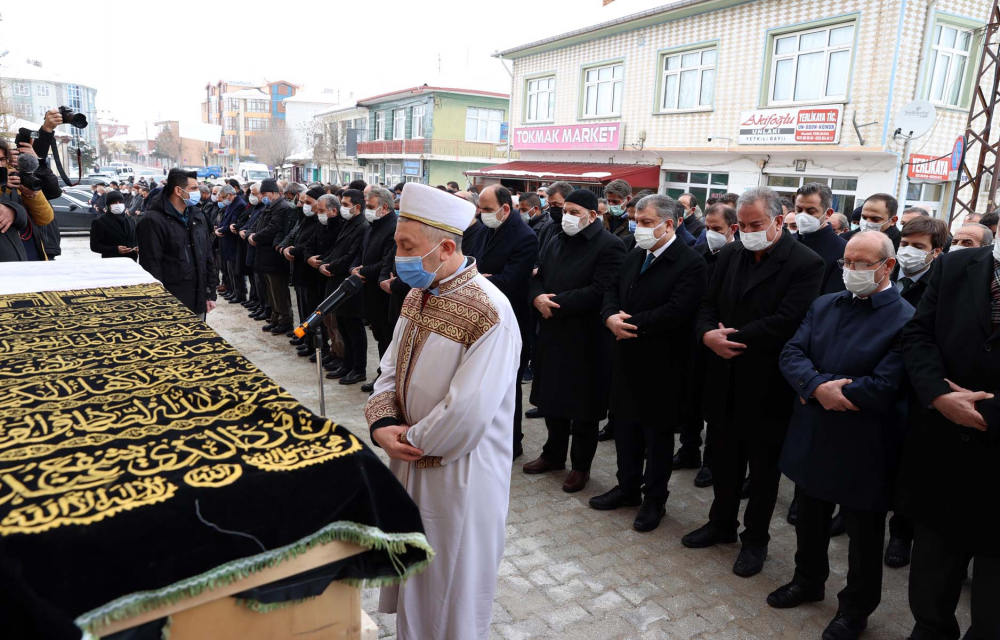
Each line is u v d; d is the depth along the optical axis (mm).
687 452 4352
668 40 13273
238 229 8523
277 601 1445
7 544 1104
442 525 2018
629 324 3377
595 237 3791
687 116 13070
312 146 36969
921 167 10242
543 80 17109
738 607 2842
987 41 9508
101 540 1190
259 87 71438
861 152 10258
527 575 3008
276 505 1379
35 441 1527
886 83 9961
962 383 2203
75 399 1817
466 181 25969
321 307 2523
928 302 2367
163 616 1287
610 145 14641
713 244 4207
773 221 2932
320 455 1486
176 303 3195
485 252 4348
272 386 1943
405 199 1997
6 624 1052
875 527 2543
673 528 3520
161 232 4926
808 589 2838
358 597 1605
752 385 3004
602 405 3801
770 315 2957
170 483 1334
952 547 2246
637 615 2754
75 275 3805
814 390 2557
